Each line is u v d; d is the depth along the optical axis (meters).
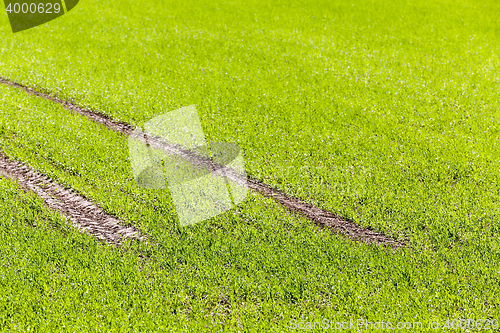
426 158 13.31
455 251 9.53
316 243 9.75
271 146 13.91
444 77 19.42
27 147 13.47
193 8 29.38
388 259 9.28
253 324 7.89
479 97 17.31
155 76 19.33
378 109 16.53
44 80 18.56
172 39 24.00
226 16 27.94
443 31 25.39
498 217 10.54
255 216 10.57
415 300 8.29
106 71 19.72
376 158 13.25
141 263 9.26
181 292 8.49
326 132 14.85
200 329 7.84
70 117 15.34
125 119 15.42
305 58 21.59
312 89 18.28
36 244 9.63
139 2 30.58
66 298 8.35
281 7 29.62
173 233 10.02
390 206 11.05
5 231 10.09
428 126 15.27
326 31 25.48
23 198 11.20
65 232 10.18
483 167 12.66
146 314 8.08
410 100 17.22
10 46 22.66
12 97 16.67
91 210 10.91
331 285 8.66
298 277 8.82
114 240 9.95
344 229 10.41
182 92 17.67
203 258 9.28
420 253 9.42
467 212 10.81
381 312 8.08
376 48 23.00
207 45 23.17
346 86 18.56
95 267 9.08
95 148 13.33
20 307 8.20
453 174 12.50
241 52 22.38
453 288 8.56
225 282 8.76
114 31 25.05
